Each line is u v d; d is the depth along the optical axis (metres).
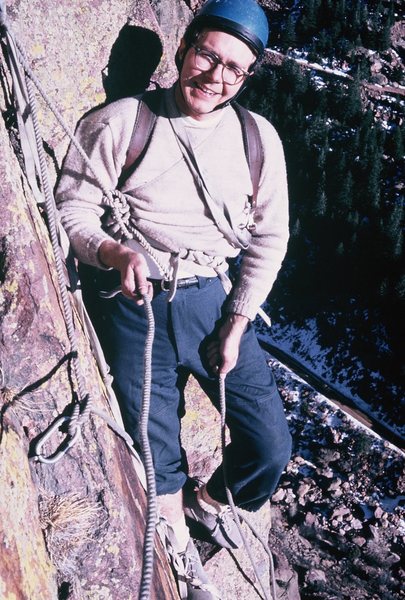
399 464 20.14
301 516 15.54
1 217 1.94
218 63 2.28
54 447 2.02
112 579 2.09
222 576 3.72
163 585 2.48
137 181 2.44
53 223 2.15
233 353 2.72
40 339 2.02
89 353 2.35
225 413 2.96
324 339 40.31
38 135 2.11
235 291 2.76
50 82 2.50
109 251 2.33
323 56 57.00
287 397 24.52
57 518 1.96
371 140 50.62
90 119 2.49
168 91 2.45
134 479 2.46
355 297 41.88
